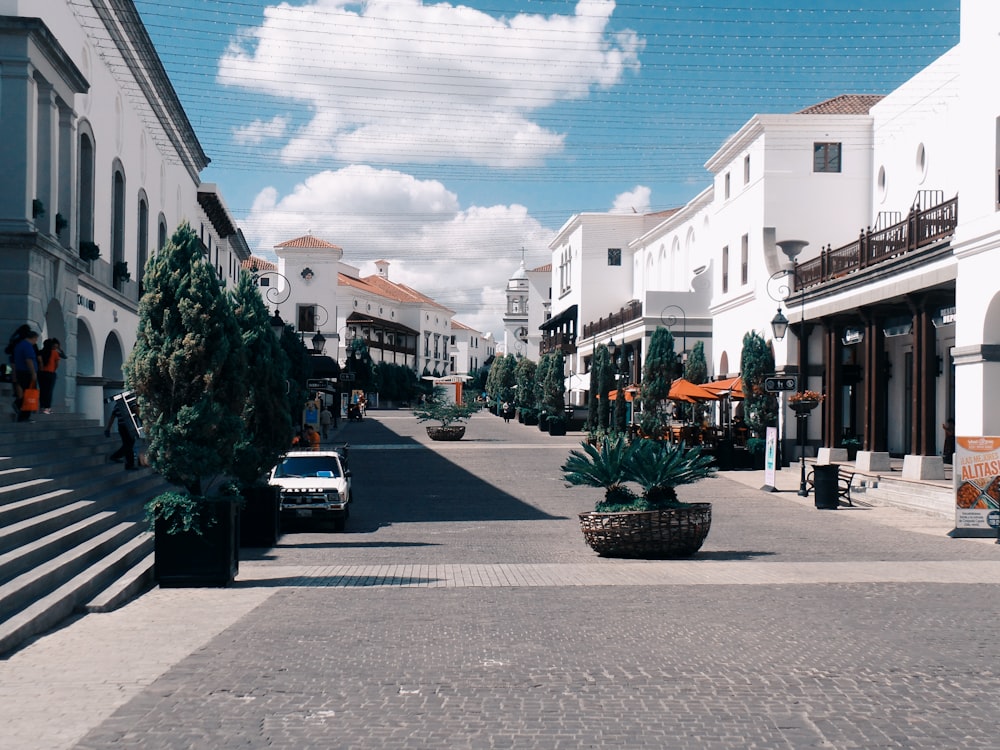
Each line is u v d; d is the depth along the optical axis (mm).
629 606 10852
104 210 27047
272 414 18625
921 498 22703
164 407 13211
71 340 23359
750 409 34438
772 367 34688
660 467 15609
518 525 20266
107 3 25891
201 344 13047
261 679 7609
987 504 18016
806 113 35625
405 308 134625
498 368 88812
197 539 12344
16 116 20297
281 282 85375
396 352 126812
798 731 6301
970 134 21594
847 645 8797
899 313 27922
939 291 24188
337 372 45812
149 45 29859
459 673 7777
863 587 12203
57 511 12992
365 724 6445
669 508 15234
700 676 7684
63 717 6660
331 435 50156
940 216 23797
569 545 17016
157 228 34344
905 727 6379
